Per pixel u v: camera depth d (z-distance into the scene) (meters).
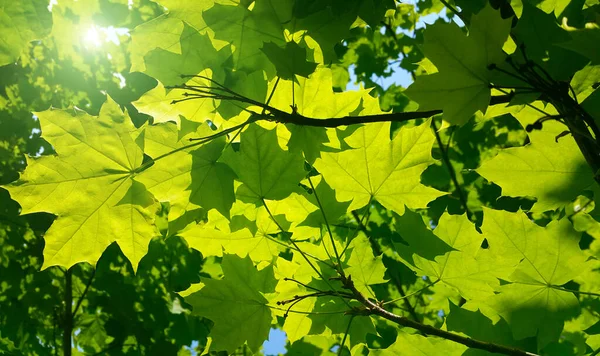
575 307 0.97
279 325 1.36
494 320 1.00
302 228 1.03
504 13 0.86
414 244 1.01
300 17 0.92
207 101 0.96
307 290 1.03
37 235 2.16
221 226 1.01
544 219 1.36
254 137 0.96
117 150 0.95
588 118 0.81
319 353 1.36
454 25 0.81
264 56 0.93
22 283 2.08
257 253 1.03
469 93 0.83
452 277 1.01
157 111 0.96
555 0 0.98
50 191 0.95
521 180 0.93
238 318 0.99
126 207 0.97
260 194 0.97
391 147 0.99
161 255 2.12
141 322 2.07
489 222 0.97
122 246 0.98
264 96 0.94
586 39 0.81
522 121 0.98
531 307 0.98
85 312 2.28
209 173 0.95
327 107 0.99
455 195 1.87
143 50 0.95
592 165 0.85
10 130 2.16
